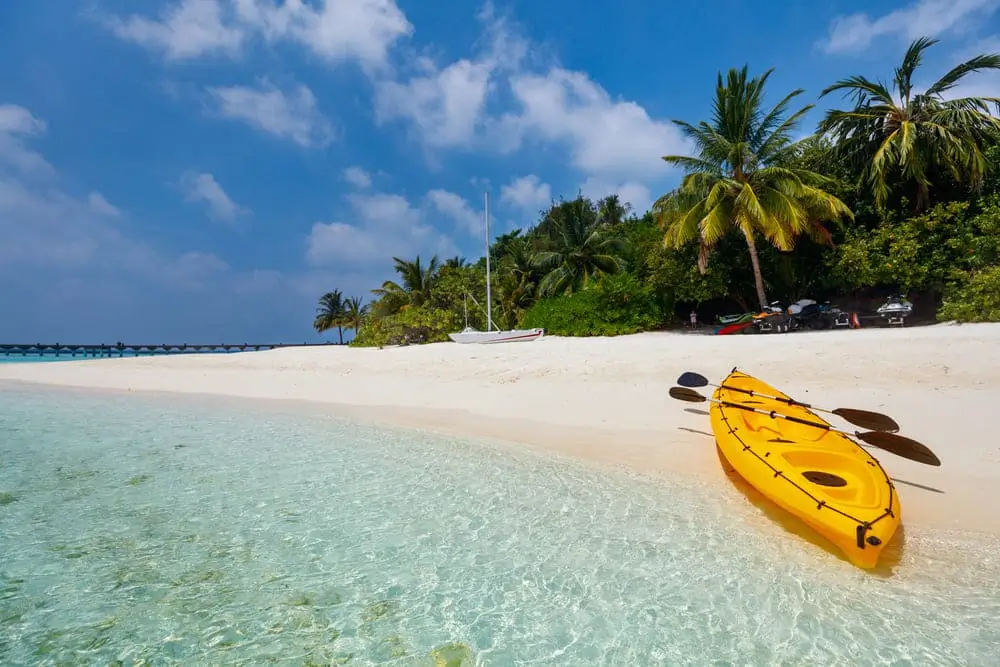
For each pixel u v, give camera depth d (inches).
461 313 1175.6
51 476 282.0
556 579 167.3
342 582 167.9
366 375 595.5
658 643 136.0
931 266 713.6
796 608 150.0
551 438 326.0
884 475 198.2
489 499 234.4
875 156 754.8
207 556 186.4
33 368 918.4
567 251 1325.0
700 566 173.0
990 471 231.5
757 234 860.0
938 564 170.4
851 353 418.9
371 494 244.7
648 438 312.0
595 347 603.8
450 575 171.2
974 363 362.6
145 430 400.5
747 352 464.8
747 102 846.5
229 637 140.7
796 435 252.2
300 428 391.2
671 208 900.6
